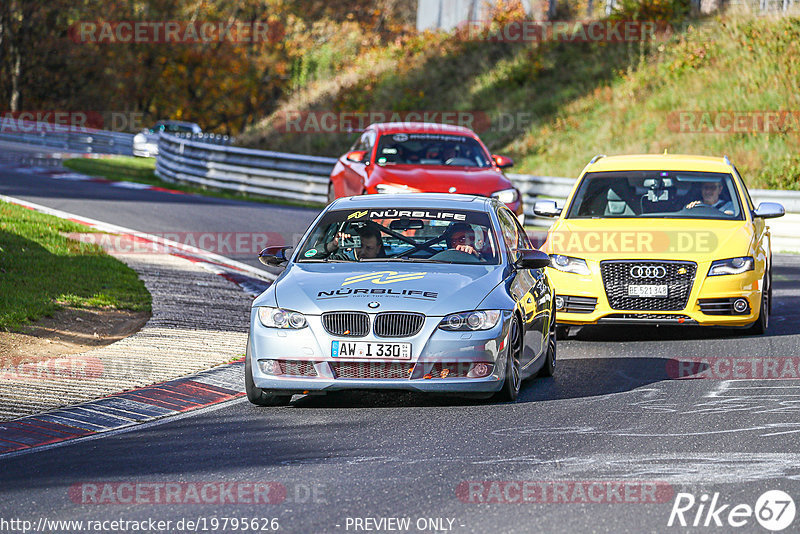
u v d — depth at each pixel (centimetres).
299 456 2533
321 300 3088
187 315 4538
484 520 2022
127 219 7844
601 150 10856
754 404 3083
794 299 5341
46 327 4103
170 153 12281
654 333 4522
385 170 6412
